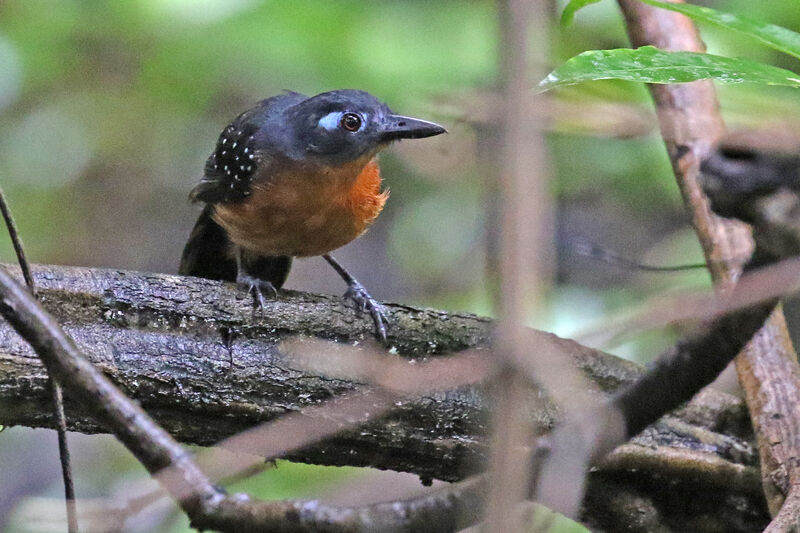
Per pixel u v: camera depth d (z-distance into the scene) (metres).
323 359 7.04
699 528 7.52
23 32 14.40
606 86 7.96
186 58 14.22
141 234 17.77
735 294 4.05
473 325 7.71
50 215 17.08
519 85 2.47
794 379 7.04
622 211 13.13
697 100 8.16
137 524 7.68
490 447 2.76
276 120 8.79
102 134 16.33
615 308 12.06
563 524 8.86
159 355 6.68
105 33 14.27
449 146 10.18
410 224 14.99
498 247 2.53
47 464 14.76
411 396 6.92
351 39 13.62
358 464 7.15
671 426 7.65
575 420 3.80
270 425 6.52
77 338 6.57
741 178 4.07
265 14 13.66
